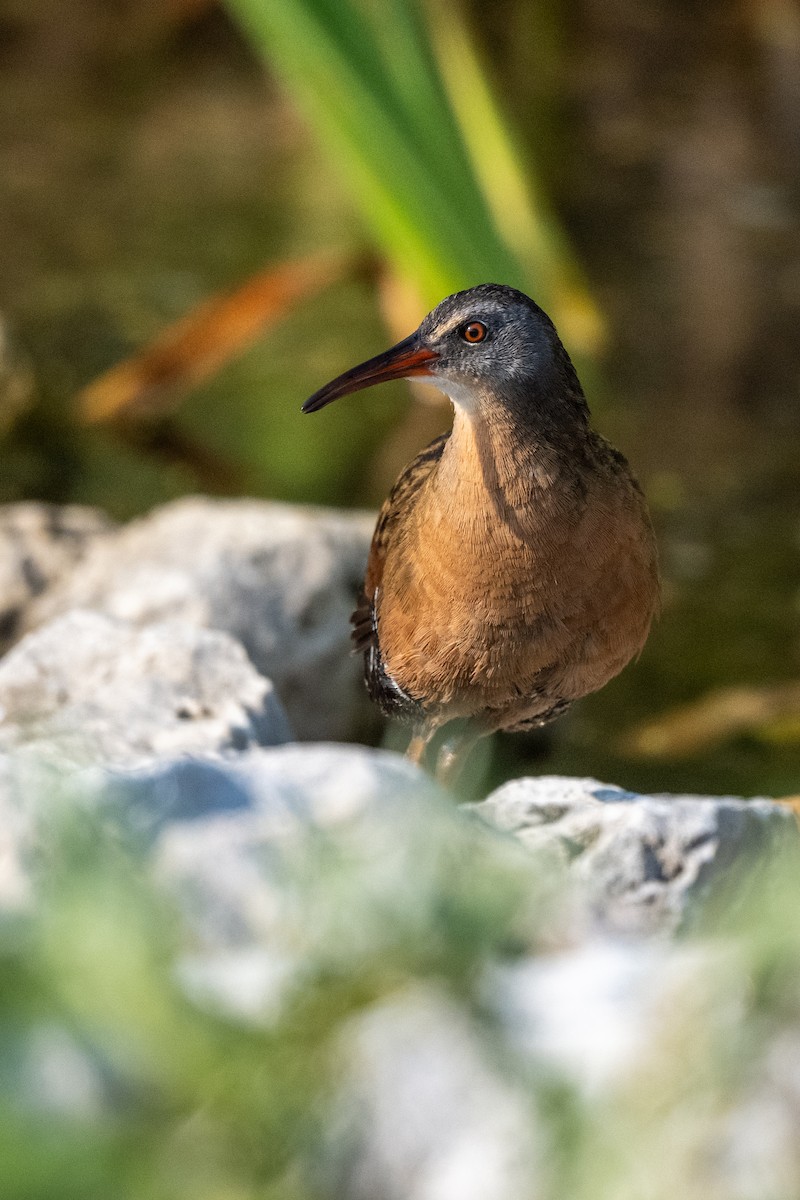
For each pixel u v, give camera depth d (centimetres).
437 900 346
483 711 862
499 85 2670
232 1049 316
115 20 2878
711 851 594
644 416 1758
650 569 823
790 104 2622
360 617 941
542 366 796
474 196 1617
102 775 471
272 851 434
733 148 2472
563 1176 296
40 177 2398
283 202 2341
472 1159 330
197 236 2216
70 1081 336
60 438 1722
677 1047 315
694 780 1169
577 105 2620
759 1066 312
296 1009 331
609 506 796
